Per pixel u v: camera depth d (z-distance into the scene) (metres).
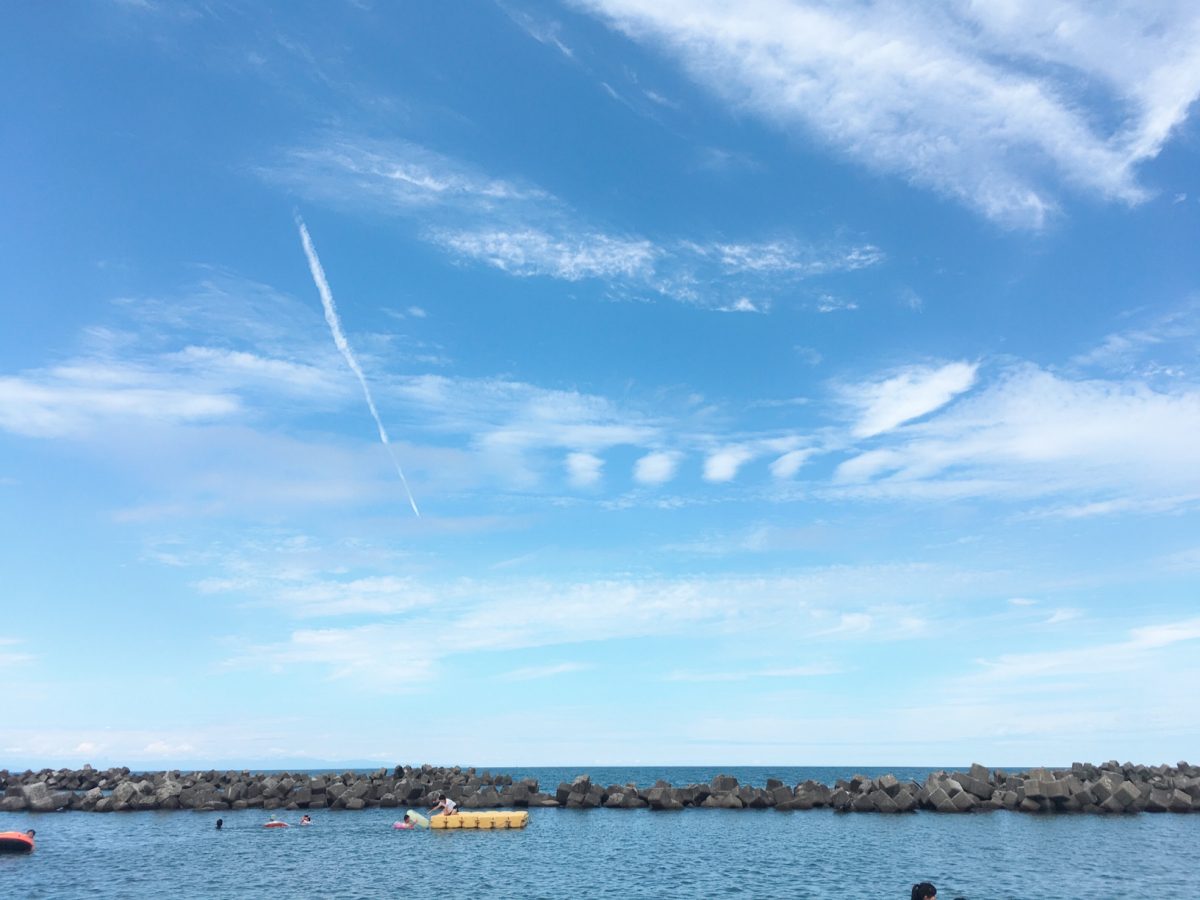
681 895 47.28
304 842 70.00
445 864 58.44
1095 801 84.88
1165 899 44.50
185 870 56.47
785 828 76.81
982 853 60.28
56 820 87.44
